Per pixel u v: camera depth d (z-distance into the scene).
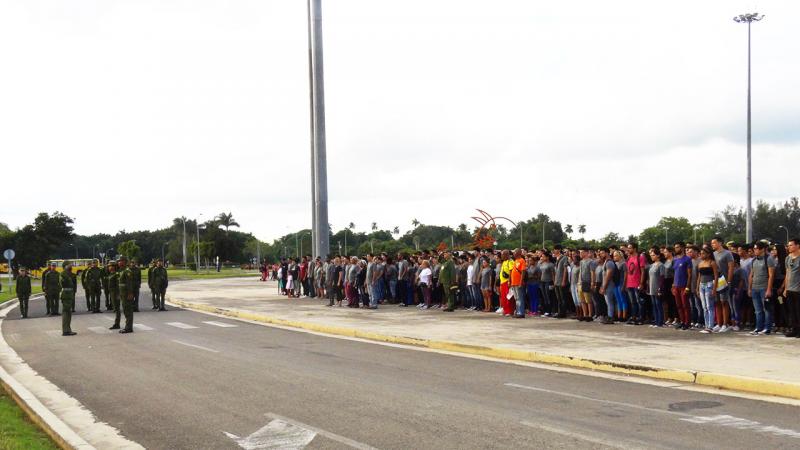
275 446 7.69
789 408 8.99
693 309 17.30
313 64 35.91
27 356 16.16
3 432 8.38
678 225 134.25
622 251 19.05
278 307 28.30
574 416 8.66
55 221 104.06
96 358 15.30
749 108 47.59
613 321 18.83
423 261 25.55
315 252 36.53
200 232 165.50
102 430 8.78
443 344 15.77
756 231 136.62
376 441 7.71
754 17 46.88
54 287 28.11
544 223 113.50
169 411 9.67
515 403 9.52
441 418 8.69
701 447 7.14
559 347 14.33
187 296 38.28
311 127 39.03
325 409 9.40
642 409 9.02
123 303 20.67
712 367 11.35
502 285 22.20
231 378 12.12
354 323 20.75
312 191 38.47
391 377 11.88
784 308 15.84
